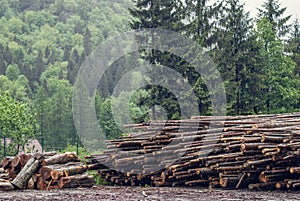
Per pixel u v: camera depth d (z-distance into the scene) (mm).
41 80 180625
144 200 19141
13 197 19953
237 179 24016
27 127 65250
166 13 60562
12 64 192750
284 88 68438
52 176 23969
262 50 69438
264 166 23672
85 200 19156
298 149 22094
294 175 23719
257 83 65375
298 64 78188
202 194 21609
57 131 96062
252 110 64688
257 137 23266
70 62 182500
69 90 142000
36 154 24422
